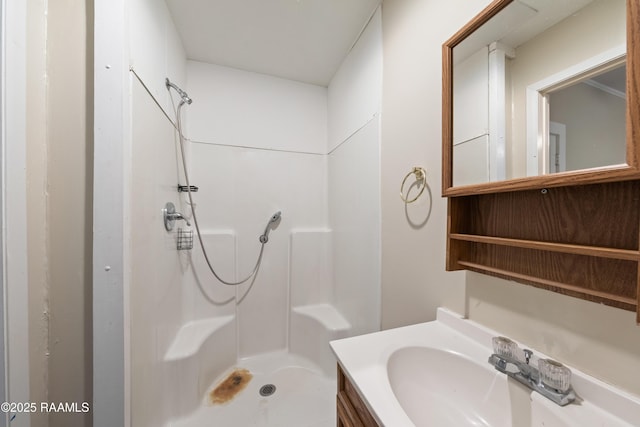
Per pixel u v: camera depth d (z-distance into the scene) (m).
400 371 0.69
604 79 0.49
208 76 1.80
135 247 0.88
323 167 2.10
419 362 0.73
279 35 1.51
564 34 0.56
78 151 0.77
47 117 0.76
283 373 1.69
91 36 0.78
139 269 0.92
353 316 1.58
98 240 0.76
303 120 2.05
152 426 1.04
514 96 0.65
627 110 0.43
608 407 0.49
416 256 1.03
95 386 0.77
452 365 0.70
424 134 0.98
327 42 1.57
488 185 0.67
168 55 1.30
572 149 0.53
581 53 0.53
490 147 0.70
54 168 0.76
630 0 0.43
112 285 0.77
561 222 0.56
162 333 1.20
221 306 1.77
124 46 0.79
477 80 0.74
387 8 1.22
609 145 0.47
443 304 0.90
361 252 1.49
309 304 1.99
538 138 0.59
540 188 0.57
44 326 0.76
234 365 1.76
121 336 0.78
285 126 2.00
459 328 0.81
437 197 0.92
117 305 0.78
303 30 1.47
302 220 2.04
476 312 0.78
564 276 0.56
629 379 0.47
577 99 0.53
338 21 1.40
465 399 0.66
